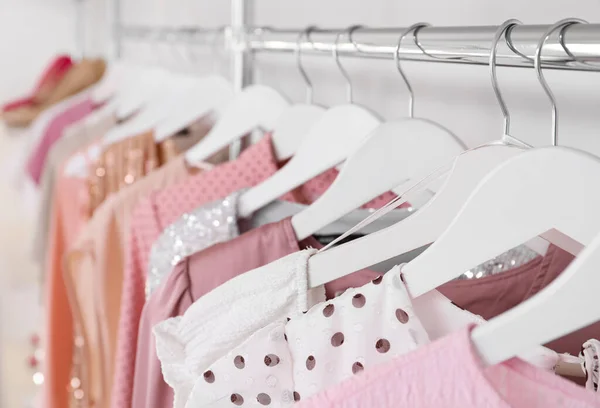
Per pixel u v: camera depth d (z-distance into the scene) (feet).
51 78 7.88
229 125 3.34
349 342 1.82
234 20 4.06
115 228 3.23
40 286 5.10
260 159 2.90
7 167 7.34
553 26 1.58
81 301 3.44
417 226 1.91
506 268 2.45
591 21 2.44
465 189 1.86
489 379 1.49
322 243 2.57
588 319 1.42
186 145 4.62
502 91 2.88
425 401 1.55
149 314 2.41
